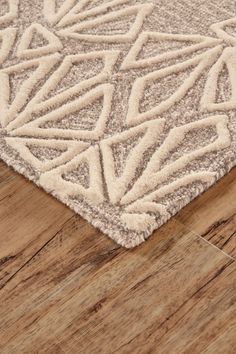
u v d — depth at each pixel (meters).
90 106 0.83
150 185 0.74
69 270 0.69
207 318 0.65
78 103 0.83
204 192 0.74
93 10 0.96
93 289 0.67
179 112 0.81
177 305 0.66
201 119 0.80
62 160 0.77
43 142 0.79
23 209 0.74
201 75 0.86
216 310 0.65
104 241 0.71
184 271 0.68
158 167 0.76
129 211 0.72
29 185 0.76
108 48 0.90
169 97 0.83
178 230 0.71
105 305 0.66
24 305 0.67
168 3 0.96
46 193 0.75
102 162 0.77
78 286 0.68
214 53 0.88
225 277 0.68
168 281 0.68
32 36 0.93
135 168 0.76
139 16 0.94
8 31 0.93
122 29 0.93
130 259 0.69
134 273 0.68
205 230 0.71
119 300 0.67
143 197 0.73
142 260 0.69
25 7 0.97
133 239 0.70
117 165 0.76
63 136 0.80
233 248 0.70
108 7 0.96
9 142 0.79
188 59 0.88
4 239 0.72
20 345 0.64
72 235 0.72
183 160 0.76
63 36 0.92
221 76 0.86
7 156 0.78
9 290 0.68
